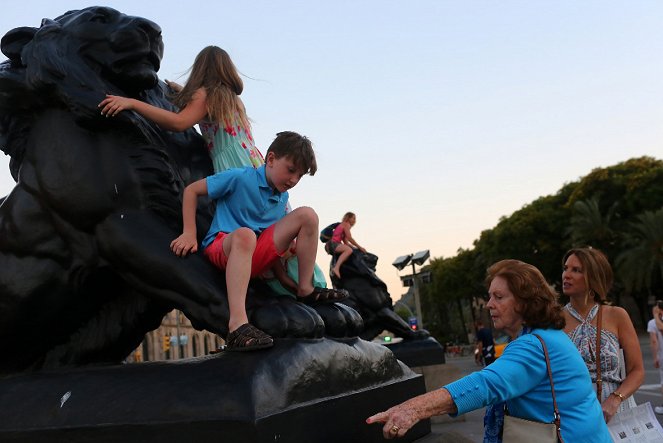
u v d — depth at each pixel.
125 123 2.76
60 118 2.80
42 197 2.80
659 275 37.41
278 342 2.40
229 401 2.10
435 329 71.19
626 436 3.08
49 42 2.74
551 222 42.34
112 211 2.73
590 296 3.35
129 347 3.15
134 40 2.79
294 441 2.19
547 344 2.18
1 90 2.80
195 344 53.91
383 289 7.43
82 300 2.93
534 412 2.16
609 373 3.19
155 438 2.15
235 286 2.42
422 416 1.98
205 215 2.93
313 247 2.67
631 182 38.00
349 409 2.56
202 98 2.86
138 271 2.68
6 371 3.02
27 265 2.87
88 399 2.32
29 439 2.30
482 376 2.07
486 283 2.44
